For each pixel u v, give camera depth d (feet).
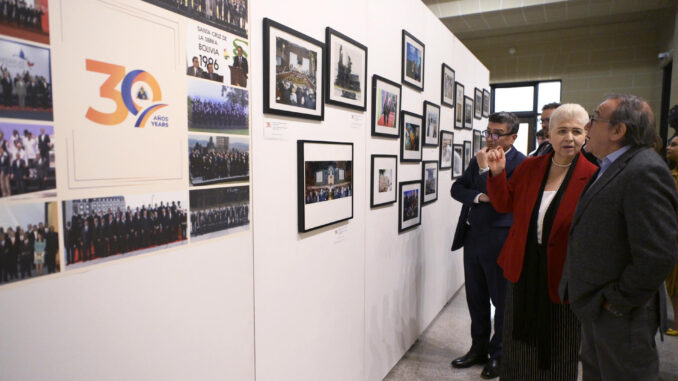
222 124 4.33
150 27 3.50
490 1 21.71
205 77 4.09
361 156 7.43
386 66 8.23
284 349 5.57
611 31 25.26
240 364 4.79
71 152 2.99
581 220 5.27
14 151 2.68
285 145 5.39
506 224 8.43
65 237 2.99
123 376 3.46
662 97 24.50
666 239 4.55
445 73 11.87
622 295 4.83
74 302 3.08
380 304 8.51
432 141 11.07
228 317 4.57
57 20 2.86
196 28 3.96
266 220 5.11
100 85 3.14
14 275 2.72
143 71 3.46
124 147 3.35
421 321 10.99
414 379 8.73
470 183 9.25
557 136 6.12
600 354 5.33
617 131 5.05
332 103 6.34
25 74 2.71
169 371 3.88
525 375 6.65
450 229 13.43
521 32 26.68
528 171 6.73
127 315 3.46
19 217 2.73
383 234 8.51
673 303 10.91
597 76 26.25
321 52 5.97
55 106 2.88
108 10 3.17
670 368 9.36
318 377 6.41
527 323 6.39
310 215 5.89
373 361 8.28
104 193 3.22
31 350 2.84
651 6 20.77
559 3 20.62
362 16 7.23
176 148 3.81
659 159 4.79
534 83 28.45
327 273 6.53
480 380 8.66
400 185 9.09
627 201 4.76
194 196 4.04
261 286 5.07
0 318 2.67
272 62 4.97
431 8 22.98
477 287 9.11
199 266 4.15
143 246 3.56
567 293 5.72
